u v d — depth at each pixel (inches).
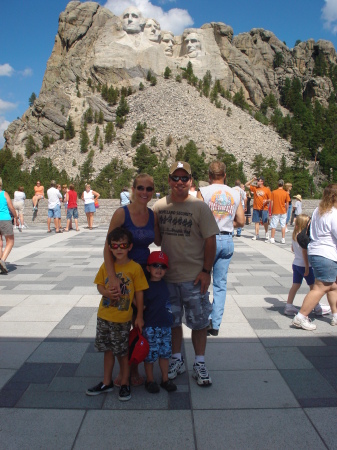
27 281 333.4
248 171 4382.4
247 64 6683.1
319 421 139.3
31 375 171.9
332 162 4970.5
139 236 164.2
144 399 154.6
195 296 168.6
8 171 4483.3
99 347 157.5
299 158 4913.9
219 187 224.2
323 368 178.4
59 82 5841.5
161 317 161.6
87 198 739.4
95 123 5364.2
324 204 219.9
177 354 176.2
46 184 3496.6
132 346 157.4
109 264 158.2
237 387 163.0
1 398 154.1
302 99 7012.8
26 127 5654.5
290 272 371.9
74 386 163.5
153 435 132.2
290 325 231.1
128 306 156.1
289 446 126.5
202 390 161.2
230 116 5408.5
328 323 237.0
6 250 374.9
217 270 221.0
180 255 168.7
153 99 5260.8
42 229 761.0
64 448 125.7
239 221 227.5
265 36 7416.3
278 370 177.0
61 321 236.2
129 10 5954.7
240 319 241.9
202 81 5979.3
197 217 167.0
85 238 616.1
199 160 3964.1
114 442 128.6
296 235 250.8
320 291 221.6
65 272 368.5
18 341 207.0
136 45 5900.6
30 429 135.2
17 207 741.3
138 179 162.4
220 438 130.5
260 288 313.1
